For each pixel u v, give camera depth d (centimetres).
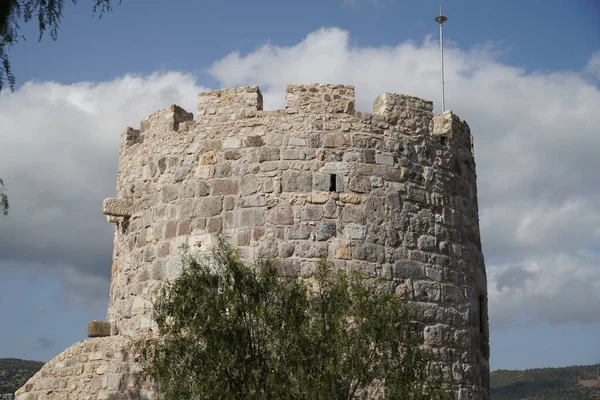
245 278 1499
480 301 2130
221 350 1417
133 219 2102
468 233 2077
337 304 1482
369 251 1875
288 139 1931
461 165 2112
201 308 1449
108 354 1891
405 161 1981
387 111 2003
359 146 1942
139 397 1819
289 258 1845
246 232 1883
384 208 1919
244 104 1989
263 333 1464
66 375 1925
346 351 1422
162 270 1956
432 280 1933
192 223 1941
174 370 1460
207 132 1997
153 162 2077
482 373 2034
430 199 1995
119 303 2080
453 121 2116
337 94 1973
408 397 1431
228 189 1930
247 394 1401
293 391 1344
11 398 2969
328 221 1875
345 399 1391
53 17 1303
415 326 1875
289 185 1895
